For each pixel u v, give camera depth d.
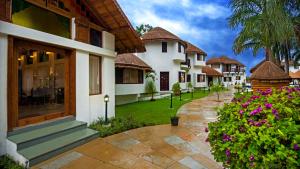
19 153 4.73
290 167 1.80
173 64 24.98
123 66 15.98
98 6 7.44
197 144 6.13
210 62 49.84
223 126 2.69
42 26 6.22
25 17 5.73
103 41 8.44
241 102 3.28
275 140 1.93
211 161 4.95
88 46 7.54
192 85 29.61
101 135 6.75
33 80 7.71
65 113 6.96
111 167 4.61
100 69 8.60
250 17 11.40
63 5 6.77
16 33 5.11
